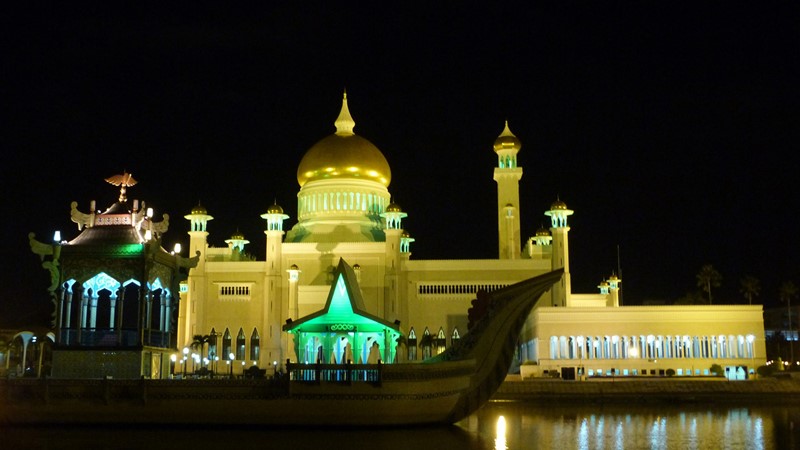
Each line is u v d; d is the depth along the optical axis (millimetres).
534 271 117125
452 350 55656
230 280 117625
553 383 89750
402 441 44000
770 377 96250
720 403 82500
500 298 56406
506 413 69562
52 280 51562
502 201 129000
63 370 50031
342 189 126312
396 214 117375
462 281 117250
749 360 103625
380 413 48281
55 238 52281
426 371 49688
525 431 52656
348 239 123000
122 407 47688
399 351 110438
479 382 54750
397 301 115500
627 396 85750
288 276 116812
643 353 104625
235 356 115625
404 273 117812
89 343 51219
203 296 116500
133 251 51250
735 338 104875
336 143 129000
